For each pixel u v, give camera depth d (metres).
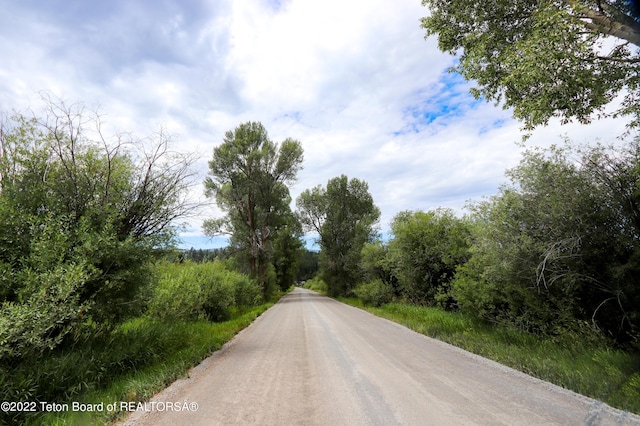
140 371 6.06
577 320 7.78
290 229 45.41
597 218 7.54
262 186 30.89
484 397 4.72
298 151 32.31
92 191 6.93
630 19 5.93
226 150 28.80
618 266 7.24
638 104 6.58
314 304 29.97
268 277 34.44
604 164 7.60
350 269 39.31
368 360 7.27
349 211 44.78
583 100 6.57
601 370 5.69
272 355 7.98
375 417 4.02
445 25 9.00
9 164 6.23
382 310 20.72
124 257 6.90
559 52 5.63
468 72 8.66
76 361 5.35
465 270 11.95
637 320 7.20
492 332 10.04
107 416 4.07
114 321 7.11
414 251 18.70
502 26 8.25
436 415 4.05
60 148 6.64
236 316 17.62
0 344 4.30
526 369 6.25
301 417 4.06
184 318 11.62
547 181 8.36
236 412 4.25
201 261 18.73
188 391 5.20
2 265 5.30
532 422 3.80
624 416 3.93
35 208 6.25
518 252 8.63
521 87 6.65
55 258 5.74
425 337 10.62
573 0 5.96
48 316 4.83
